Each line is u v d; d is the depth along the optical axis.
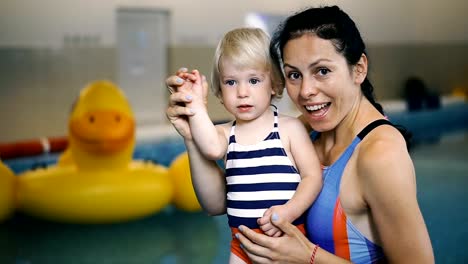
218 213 2.31
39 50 10.90
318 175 2.00
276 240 1.91
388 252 1.81
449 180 7.91
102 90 5.91
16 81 10.74
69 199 5.63
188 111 2.00
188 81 2.04
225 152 2.13
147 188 5.88
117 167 6.00
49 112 11.16
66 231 5.90
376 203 1.77
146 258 5.14
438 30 17.25
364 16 15.48
